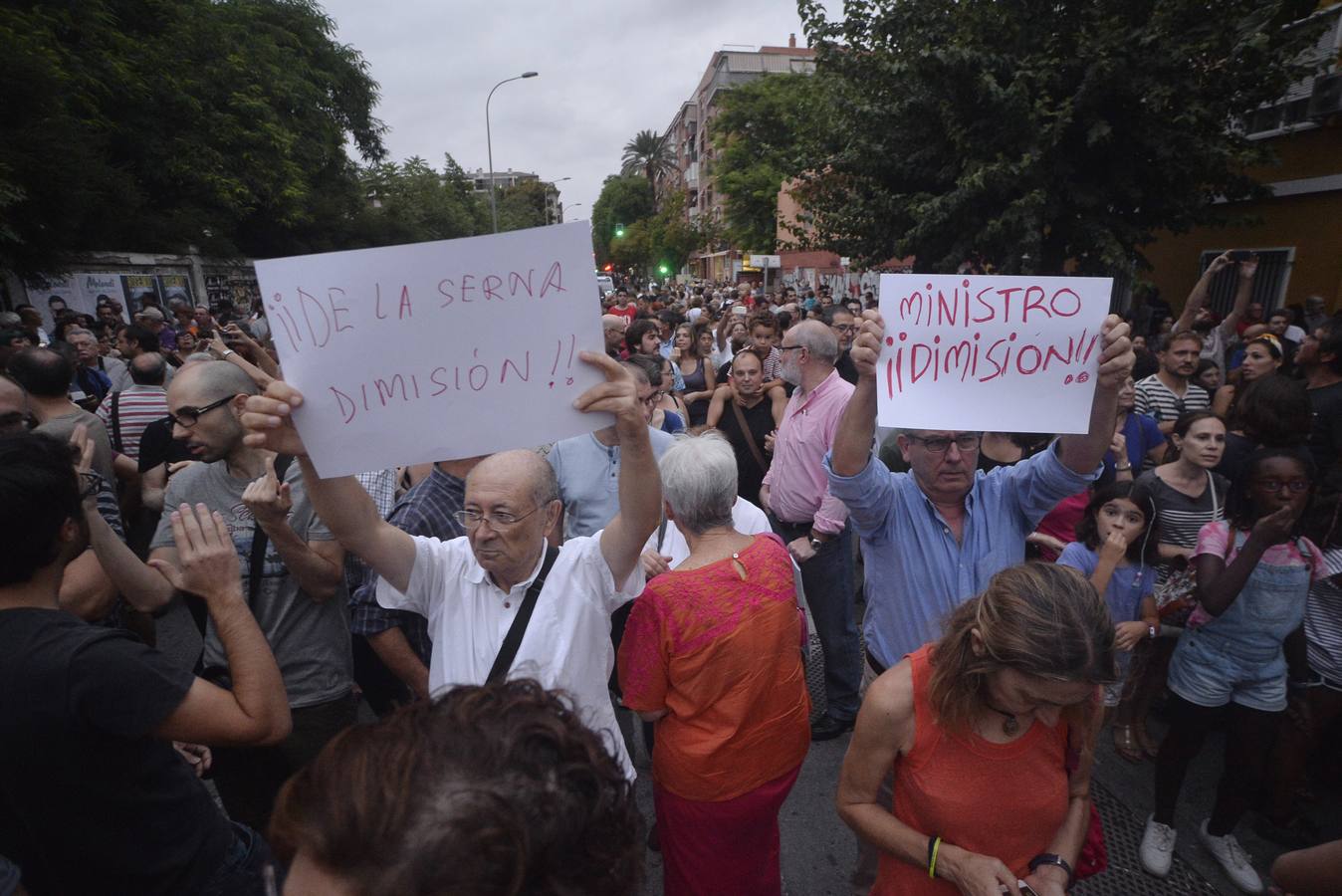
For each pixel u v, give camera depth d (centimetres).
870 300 1795
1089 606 127
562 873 66
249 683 149
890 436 423
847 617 348
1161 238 1225
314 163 2925
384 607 197
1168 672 284
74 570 205
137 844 138
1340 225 907
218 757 224
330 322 139
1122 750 327
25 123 1293
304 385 140
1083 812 159
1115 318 180
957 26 862
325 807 64
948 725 143
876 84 945
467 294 142
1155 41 757
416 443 146
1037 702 133
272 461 201
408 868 60
